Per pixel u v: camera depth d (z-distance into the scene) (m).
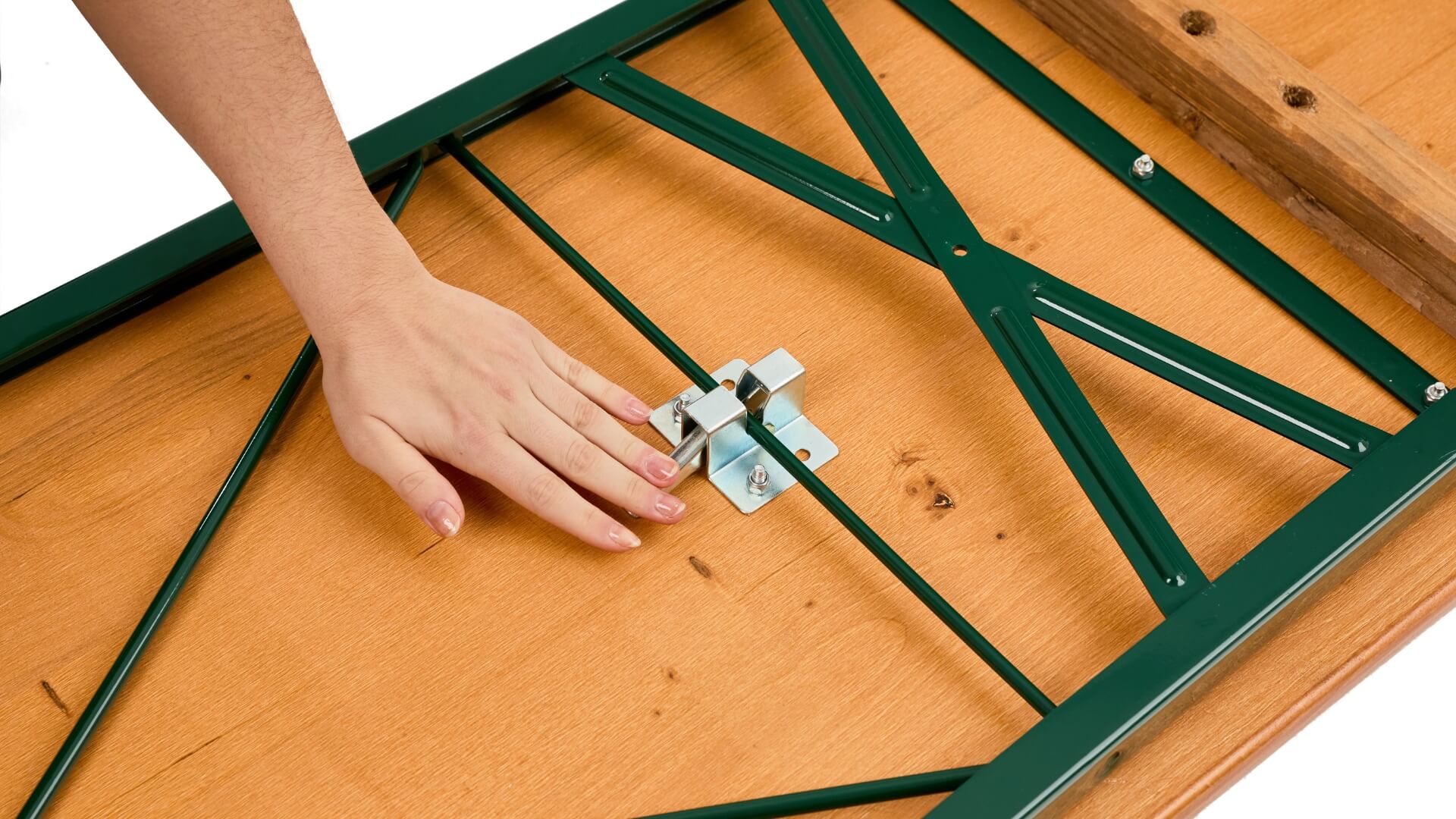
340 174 1.10
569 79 1.41
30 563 1.16
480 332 1.14
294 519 1.19
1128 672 1.03
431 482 1.11
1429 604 1.15
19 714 1.09
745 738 1.07
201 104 1.02
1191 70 1.37
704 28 1.54
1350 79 1.46
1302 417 1.19
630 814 1.04
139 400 1.26
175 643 1.12
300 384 1.23
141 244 1.31
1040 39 1.51
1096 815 1.03
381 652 1.12
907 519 1.18
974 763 1.06
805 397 1.25
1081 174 1.40
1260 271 1.32
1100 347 1.23
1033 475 1.21
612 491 1.12
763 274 1.34
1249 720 1.08
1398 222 1.25
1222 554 1.16
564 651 1.12
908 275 1.34
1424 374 1.26
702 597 1.14
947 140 1.43
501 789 1.05
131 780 1.06
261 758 1.07
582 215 1.38
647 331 1.22
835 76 1.39
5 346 1.23
